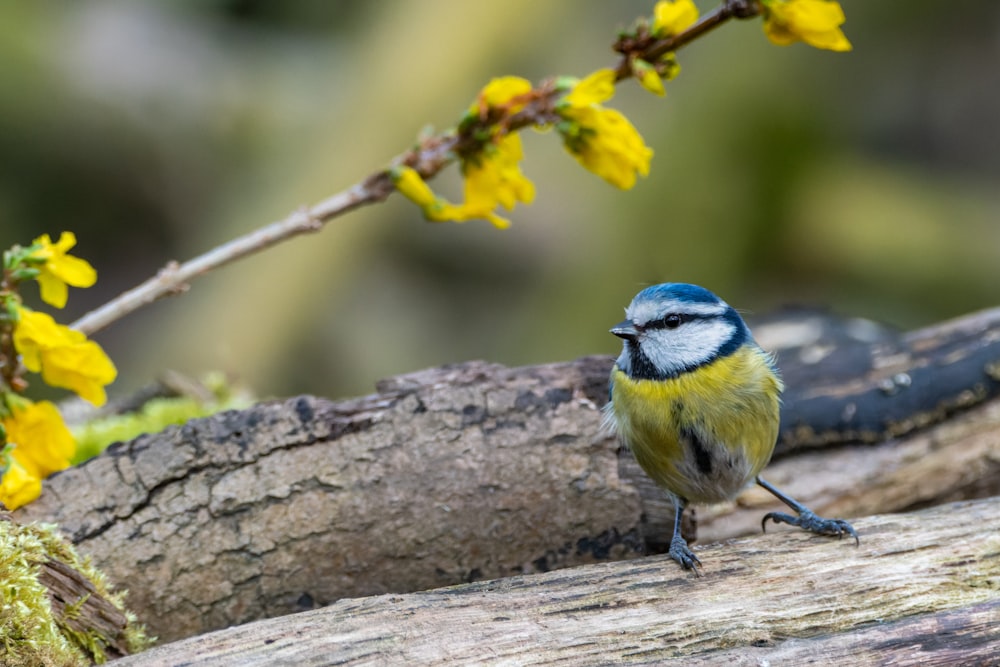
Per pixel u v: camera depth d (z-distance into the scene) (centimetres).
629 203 687
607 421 554
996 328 564
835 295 731
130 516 551
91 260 776
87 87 757
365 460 552
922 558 550
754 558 550
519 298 765
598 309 679
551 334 684
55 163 756
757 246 712
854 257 721
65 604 548
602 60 727
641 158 555
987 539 551
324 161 684
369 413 553
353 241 696
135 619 550
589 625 547
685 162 684
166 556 551
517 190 557
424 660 545
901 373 562
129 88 766
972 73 838
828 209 713
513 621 547
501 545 553
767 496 561
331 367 693
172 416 568
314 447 552
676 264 687
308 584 552
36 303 729
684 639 547
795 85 690
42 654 545
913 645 547
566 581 549
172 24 823
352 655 545
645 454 554
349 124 684
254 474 552
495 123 555
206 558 551
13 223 759
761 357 554
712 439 553
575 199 743
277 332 667
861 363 563
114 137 758
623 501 554
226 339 657
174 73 784
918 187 764
